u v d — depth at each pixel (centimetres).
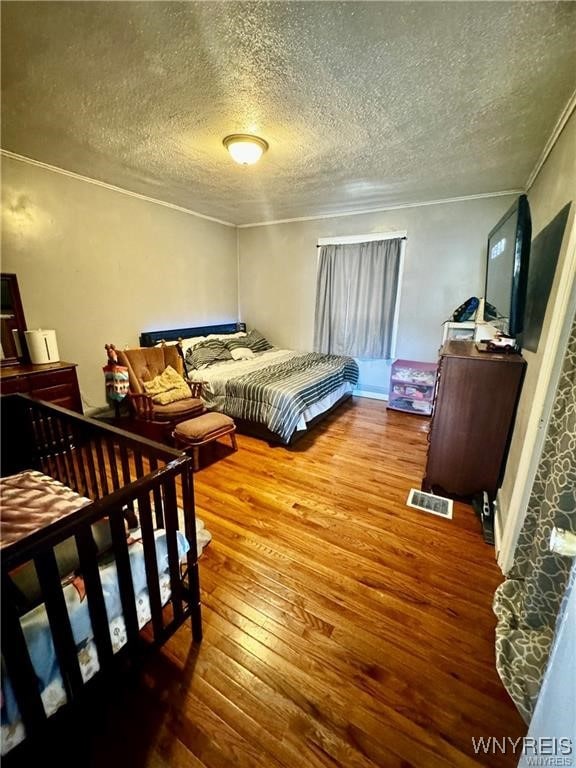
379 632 141
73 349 330
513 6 121
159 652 132
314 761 101
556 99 176
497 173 289
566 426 121
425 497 237
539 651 127
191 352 399
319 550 186
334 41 139
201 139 232
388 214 406
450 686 121
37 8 122
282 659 130
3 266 274
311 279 473
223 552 183
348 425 371
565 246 146
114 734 107
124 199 353
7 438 205
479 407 216
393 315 429
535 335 183
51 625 84
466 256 374
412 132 218
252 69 158
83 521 86
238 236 518
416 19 127
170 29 134
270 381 327
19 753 82
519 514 161
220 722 110
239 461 288
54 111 197
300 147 242
